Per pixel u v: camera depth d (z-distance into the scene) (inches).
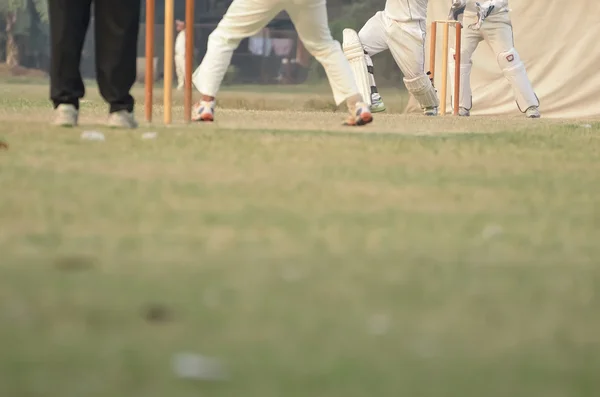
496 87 2731.3
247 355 384.5
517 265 549.6
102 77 1291.8
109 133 1195.3
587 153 1133.1
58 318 426.6
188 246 572.7
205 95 1460.4
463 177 887.1
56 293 466.0
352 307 454.9
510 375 372.8
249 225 637.3
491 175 906.1
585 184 865.5
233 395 344.8
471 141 1235.2
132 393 343.3
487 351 398.3
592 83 2726.4
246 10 1429.6
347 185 813.2
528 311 458.0
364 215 682.2
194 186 785.6
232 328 418.6
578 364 386.3
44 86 2893.7
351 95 1445.6
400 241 601.6
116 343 394.9
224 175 851.4
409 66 2198.6
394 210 705.6
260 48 3014.3
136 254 550.0
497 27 2353.6
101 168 877.8
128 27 1277.1
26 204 693.9
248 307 450.0
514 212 715.4
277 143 1123.9
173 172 862.5
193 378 357.7
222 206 701.3
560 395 354.6
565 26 2731.3
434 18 2743.6
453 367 378.6
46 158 936.9
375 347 398.6
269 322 428.1
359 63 2155.5
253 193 759.7
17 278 493.4
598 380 369.4
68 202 705.0
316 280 501.4
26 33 3316.9
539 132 1472.7
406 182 843.4
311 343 401.4
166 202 713.0
